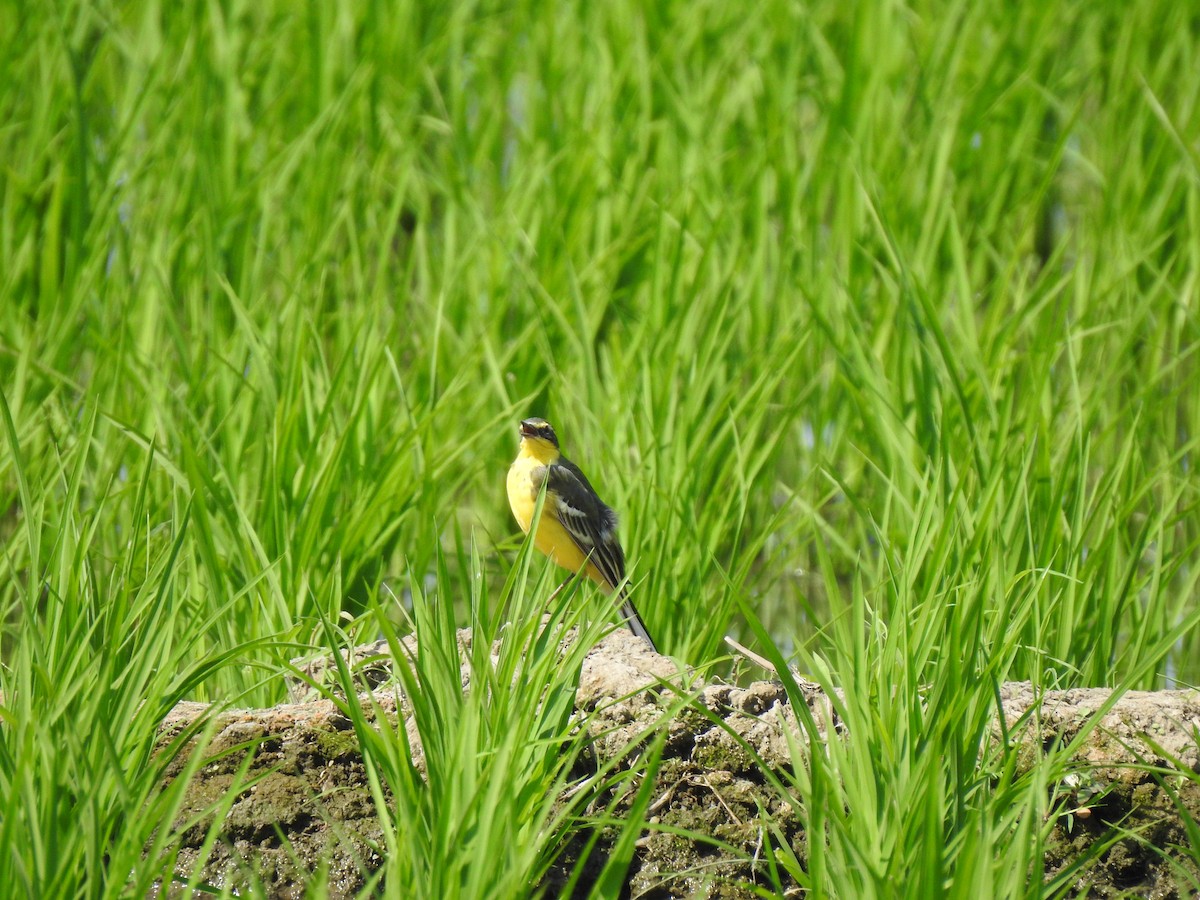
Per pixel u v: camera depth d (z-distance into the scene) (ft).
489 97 72.54
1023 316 47.75
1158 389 50.96
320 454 40.24
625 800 29.19
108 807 24.72
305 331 41.83
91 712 24.84
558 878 28.37
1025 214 67.21
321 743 29.50
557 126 68.85
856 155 58.18
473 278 54.95
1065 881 25.90
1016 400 51.80
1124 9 84.17
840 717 29.35
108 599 28.86
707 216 57.47
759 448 49.39
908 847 24.84
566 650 31.96
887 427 41.37
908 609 30.14
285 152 59.72
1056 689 31.30
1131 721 29.60
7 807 21.76
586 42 75.41
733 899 28.43
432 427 42.27
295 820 28.86
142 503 30.09
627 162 64.18
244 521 34.32
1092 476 48.47
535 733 26.55
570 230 57.36
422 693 26.73
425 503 39.58
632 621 34.22
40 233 56.75
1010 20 78.02
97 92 70.85
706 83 70.95
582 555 38.60
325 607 34.94
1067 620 34.12
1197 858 25.50
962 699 25.89
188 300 52.16
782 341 49.83
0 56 67.36
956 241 50.06
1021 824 23.82
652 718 29.50
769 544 48.73
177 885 28.09
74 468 30.63
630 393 45.85
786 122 64.54
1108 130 71.15
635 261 58.65
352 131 66.64
